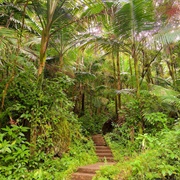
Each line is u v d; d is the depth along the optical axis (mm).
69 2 4602
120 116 7605
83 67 9031
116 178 3369
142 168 3277
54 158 4250
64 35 6156
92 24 5492
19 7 4570
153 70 8688
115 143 6133
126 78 9312
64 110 4945
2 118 3918
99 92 9078
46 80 4539
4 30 3287
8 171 3246
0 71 4371
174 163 3461
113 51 6668
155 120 5020
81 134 6211
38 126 4141
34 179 3396
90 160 4996
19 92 4031
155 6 5078
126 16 5102
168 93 5602
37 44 6359
